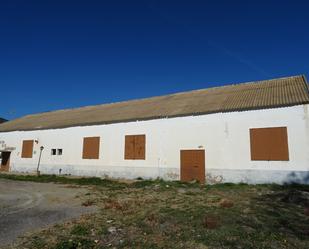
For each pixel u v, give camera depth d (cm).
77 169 2052
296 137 1317
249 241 565
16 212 804
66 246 515
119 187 1430
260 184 1349
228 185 1376
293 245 549
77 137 2111
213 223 674
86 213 803
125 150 1845
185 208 868
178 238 582
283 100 1414
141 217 752
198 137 1585
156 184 1491
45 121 2573
